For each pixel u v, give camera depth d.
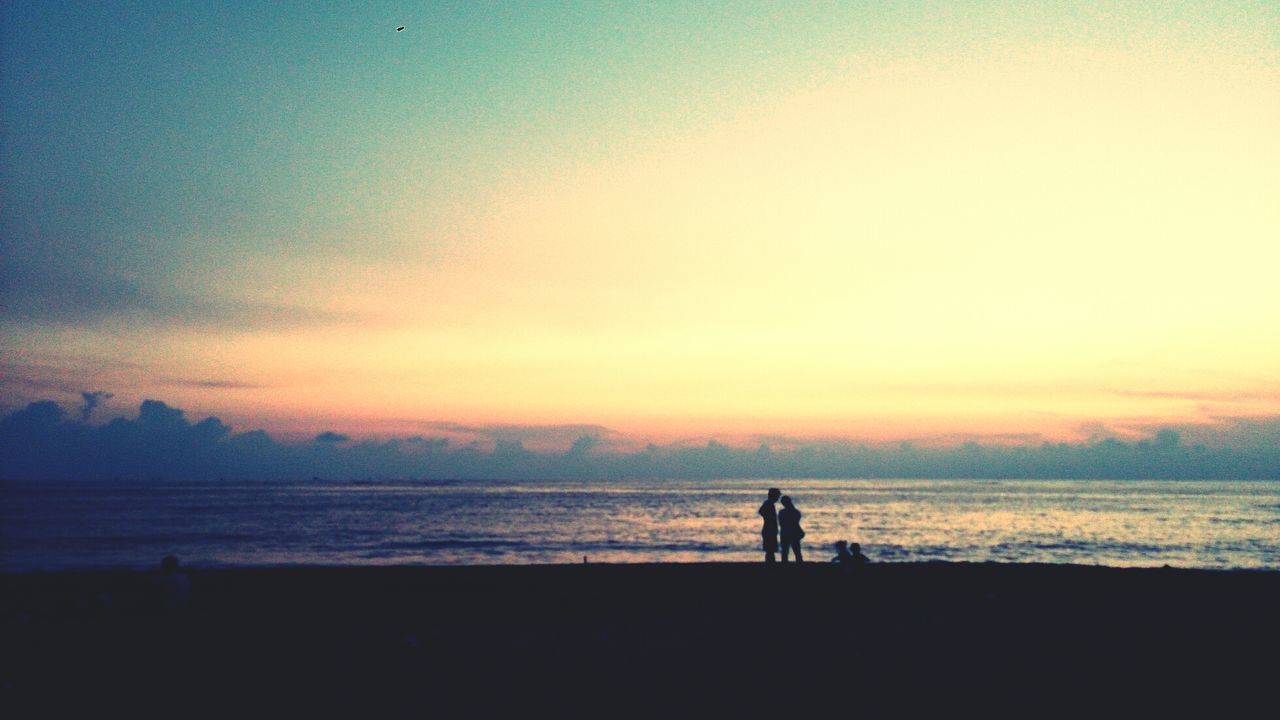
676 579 18.77
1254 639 11.88
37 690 9.01
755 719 7.97
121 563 33.84
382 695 8.88
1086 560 35.69
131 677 9.65
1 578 19.53
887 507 103.44
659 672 9.96
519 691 9.05
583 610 14.72
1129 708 8.26
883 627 12.88
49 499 123.00
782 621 13.48
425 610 14.81
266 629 12.91
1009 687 9.13
